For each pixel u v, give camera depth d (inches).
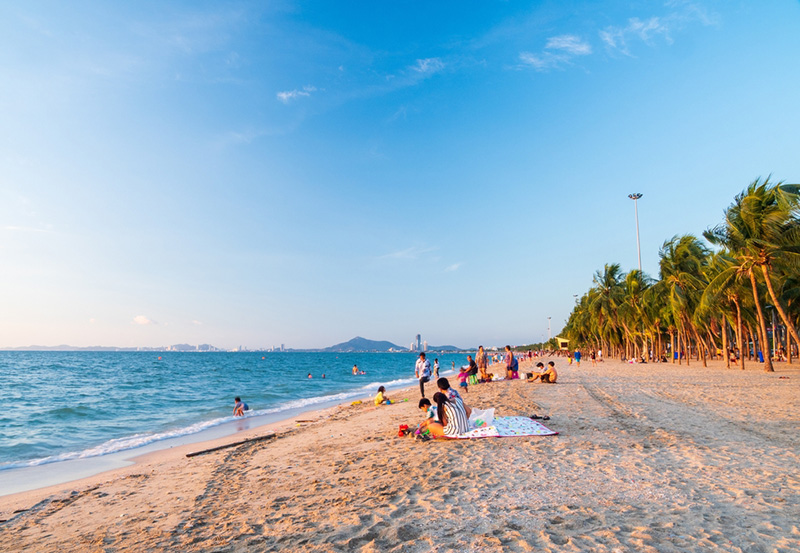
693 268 1494.8
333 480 275.4
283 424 660.7
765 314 1636.3
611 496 212.1
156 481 324.5
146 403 982.4
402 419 544.4
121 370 2596.0
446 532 176.6
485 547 160.2
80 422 716.0
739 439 337.4
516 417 431.2
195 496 272.7
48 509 268.4
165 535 202.4
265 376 2102.6
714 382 837.8
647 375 1075.9
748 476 239.0
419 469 279.9
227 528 203.9
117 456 469.7
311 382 1716.3
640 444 324.2
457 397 380.8
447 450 328.5
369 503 220.5
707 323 1668.3
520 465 274.8
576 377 1034.7
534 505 203.5
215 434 596.4
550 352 4729.3
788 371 1089.4
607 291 2269.9
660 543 157.0
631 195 2137.1
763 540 156.9
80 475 393.1
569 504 202.8
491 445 335.3
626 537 163.3
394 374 2447.1
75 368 2815.0
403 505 213.2
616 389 735.1
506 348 1040.2
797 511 184.9
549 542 161.5
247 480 301.9
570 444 330.0
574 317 3533.5
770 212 970.1
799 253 960.9
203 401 1024.9
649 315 1852.9
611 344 2780.5
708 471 250.7
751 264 1039.6
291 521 204.5
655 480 235.8
